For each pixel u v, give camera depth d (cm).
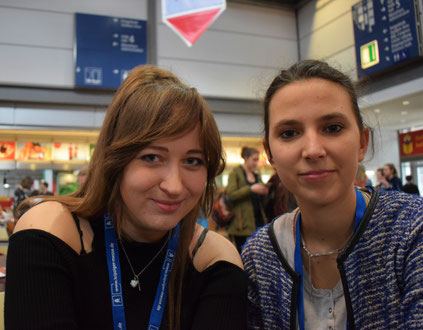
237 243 310
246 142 686
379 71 555
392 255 79
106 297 81
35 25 582
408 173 830
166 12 558
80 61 582
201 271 91
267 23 711
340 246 88
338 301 86
